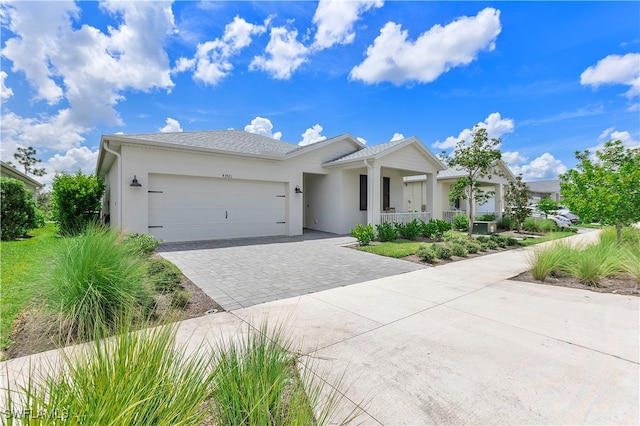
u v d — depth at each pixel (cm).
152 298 399
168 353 192
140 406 148
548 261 613
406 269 711
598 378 258
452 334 349
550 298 489
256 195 1251
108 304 341
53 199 1232
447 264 777
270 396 177
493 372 268
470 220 1195
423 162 1452
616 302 466
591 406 221
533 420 207
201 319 390
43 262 399
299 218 1352
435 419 208
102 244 394
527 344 323
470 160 1128
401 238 1250
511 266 756
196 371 188
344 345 320
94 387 151
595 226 2123
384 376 261
